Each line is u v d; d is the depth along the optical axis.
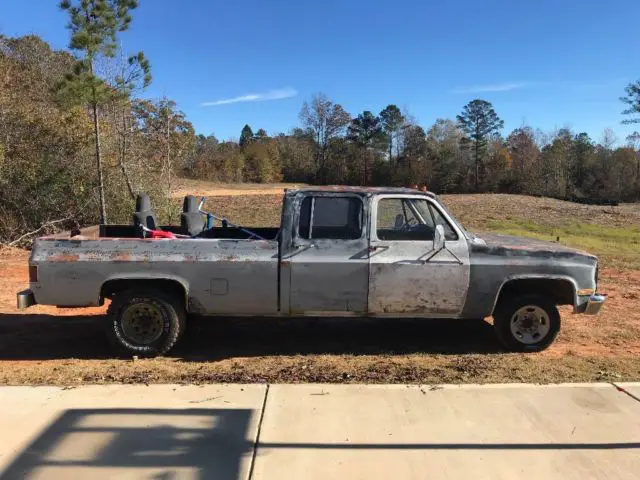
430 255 5.75
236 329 6.98
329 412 4.28
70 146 15.18
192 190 35.44
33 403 4.42
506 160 77.81
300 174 88.81
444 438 3.87
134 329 5.85
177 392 4.67
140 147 17.89
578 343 6.47
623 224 24.95
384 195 5.84
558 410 4.32
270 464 3.53
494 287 5.82
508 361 5.67
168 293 5.84
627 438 3.89
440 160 81.56
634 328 7.16
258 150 84.75
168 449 3.70
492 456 3.63
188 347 6.24
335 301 5.76
